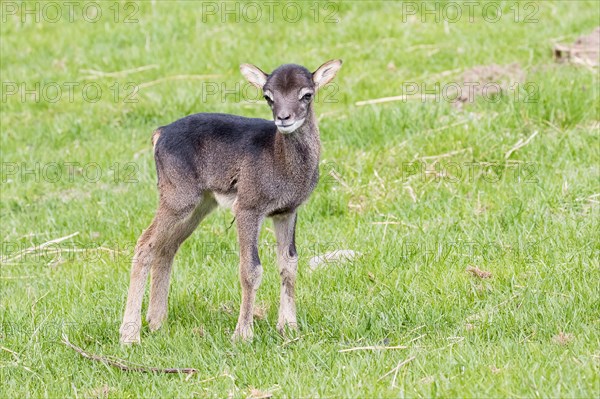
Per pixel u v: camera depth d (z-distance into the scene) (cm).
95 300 1322
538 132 1694
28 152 1966
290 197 1152
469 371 984
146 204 1648
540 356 1008
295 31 2405
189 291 1311
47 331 1226
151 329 1226
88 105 2150
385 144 1712
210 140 1187
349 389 980
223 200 1194
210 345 1148
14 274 1486
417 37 2277
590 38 2091
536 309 1136
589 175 1523
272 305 1255
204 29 2492
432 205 1511
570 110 1738
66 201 1756
